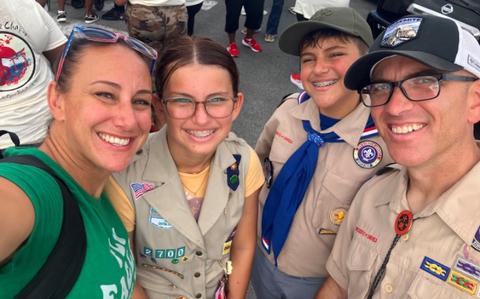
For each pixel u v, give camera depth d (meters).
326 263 0.73
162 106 0.60
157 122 0.64
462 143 0.52
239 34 2.77
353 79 0.57
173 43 0.59
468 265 0.51
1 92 0.91
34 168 0.43
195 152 0.60
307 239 0.78
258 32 2.84
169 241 0.64
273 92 2.15
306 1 2.17
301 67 0.77
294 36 0.75
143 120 0.50
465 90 0.50
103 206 0.55
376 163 0.72
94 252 0.47
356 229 0.64
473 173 0.52
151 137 0.65
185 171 0.65
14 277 0.39
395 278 0.57
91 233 0.47
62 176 0.46
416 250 0.55
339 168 0.74
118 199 0.61
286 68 2.41
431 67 0.48
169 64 0.57
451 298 0.52
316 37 0.72
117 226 0.56
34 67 0.94
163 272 0.66
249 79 2.25
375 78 0.55
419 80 0.50
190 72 0.56
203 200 0.65
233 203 0.67
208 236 0.66
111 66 0.46
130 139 0.49
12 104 0.92
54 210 0.41
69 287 0.43
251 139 1.78
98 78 0.45
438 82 0.49
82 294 0.44
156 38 1.55
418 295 0.54
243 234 0.74
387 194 0.62
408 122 0.52
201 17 2.97
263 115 1.96
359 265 0.62
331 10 0.72
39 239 0.39
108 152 0.47
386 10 2.17
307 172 0.76
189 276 0.67
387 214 0.60
